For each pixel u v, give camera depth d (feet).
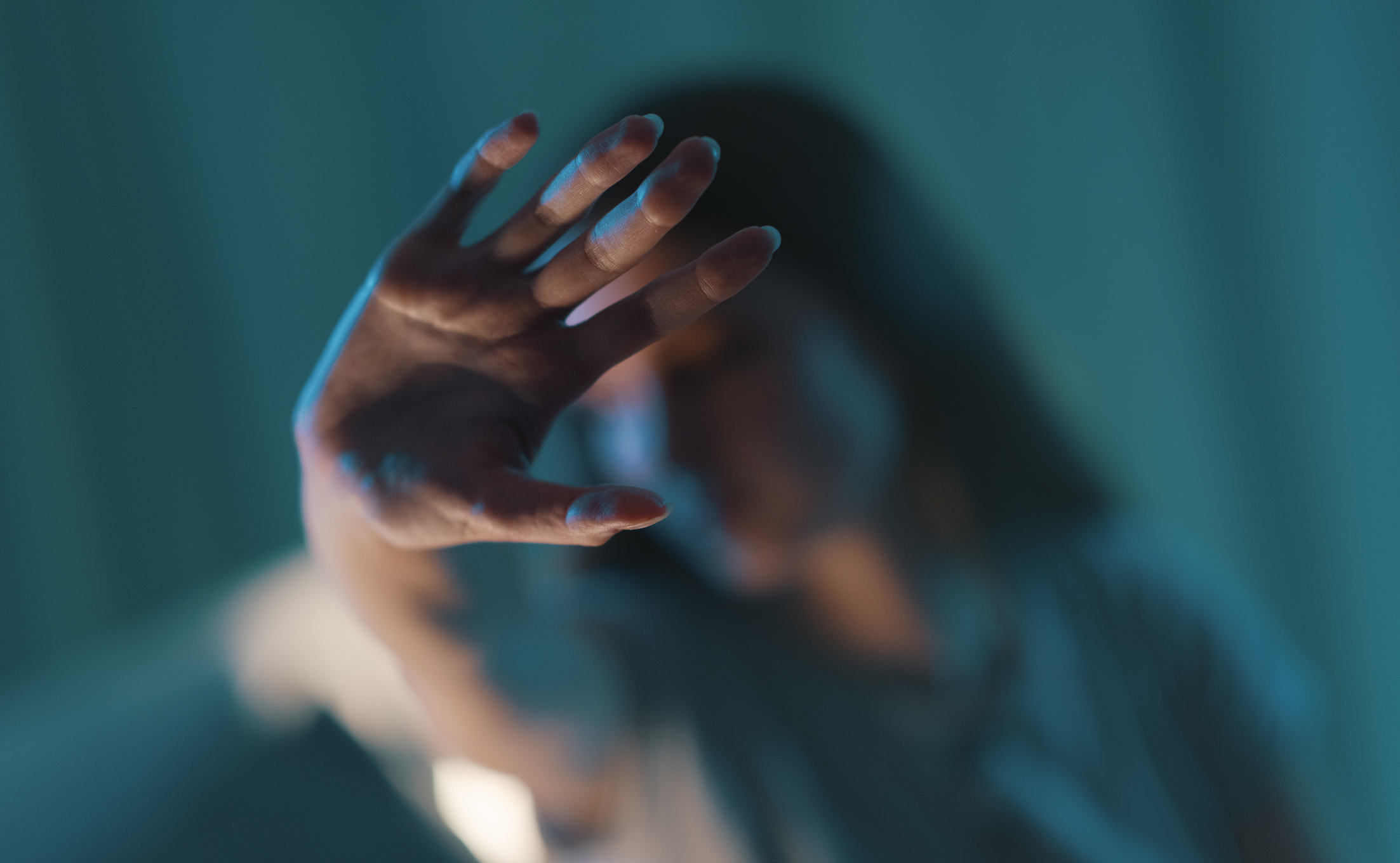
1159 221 8.91
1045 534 4.56
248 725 3.55
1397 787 9.43
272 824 3.36
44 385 6.44
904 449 4.26
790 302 3.66
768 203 3.72
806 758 3.71
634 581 4.20
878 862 3.59
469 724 3.17
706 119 3.72
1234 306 9.16
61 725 3.32
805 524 3.57
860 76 8.04
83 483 6.60
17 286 6.36
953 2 8.38
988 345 4.47
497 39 7.41
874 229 4.03
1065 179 8.71
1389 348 9.18
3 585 6.37
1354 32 8.97
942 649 4.07
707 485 3.51
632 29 7.63
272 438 7.10
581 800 3.48
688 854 3.53
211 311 6.93
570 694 3.38
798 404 3.55
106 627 6.63
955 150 8.36
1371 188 9.05
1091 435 5.09
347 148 7.20
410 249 2.55
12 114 6.38
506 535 2.47
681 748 3.60
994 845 3.68
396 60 7.29
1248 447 9.29
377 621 2.98
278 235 7.07
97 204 6.63
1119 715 4.24
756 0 7.87
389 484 2.53
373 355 2.58
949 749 3.83
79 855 3.08
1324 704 9.42
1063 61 8.70
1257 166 9.05
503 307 2.53
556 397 2.54
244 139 6.98
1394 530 9.39
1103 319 8.80
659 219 2.42
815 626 3.96
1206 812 4.36
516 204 5.81
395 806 3.57
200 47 6.88
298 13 7.09
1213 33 8.99
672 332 2.49
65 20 6.53
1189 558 4.92
